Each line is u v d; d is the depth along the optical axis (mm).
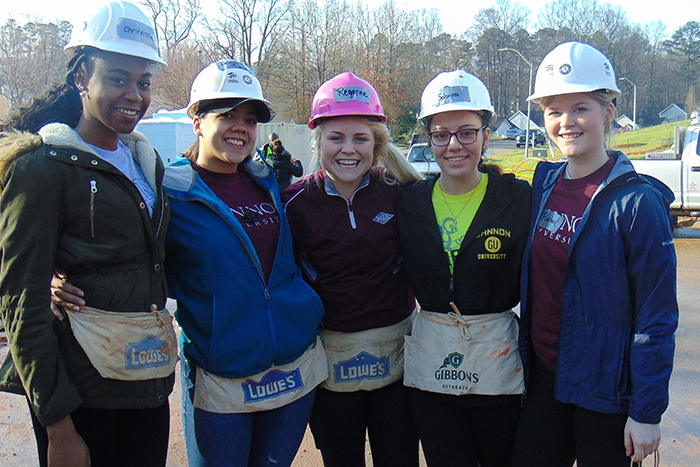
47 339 1703
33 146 1708
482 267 2348
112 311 1856
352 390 2518
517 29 89312
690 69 89812
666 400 1885
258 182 2432
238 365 2160
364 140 2467
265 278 2297
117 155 1976
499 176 2436
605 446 2029
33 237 1670
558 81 2020
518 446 2279
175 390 4059
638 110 85438
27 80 33438
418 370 2416
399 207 2533
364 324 2514
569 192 2135
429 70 60750
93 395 1834
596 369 2018
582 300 2037
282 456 2309
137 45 1830
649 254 1877
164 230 2045
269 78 41344
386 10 44344
